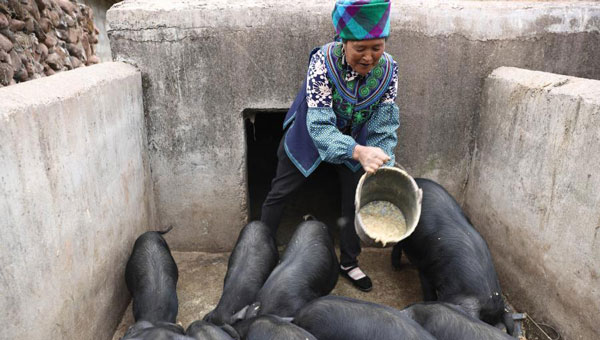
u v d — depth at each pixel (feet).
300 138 7.25
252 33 8.04
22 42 11.48
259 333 5.90
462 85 8.56
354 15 5.58
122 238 7.69
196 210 9.40
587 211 5.98
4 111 4.54
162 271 7.57
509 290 7.94
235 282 7.46
